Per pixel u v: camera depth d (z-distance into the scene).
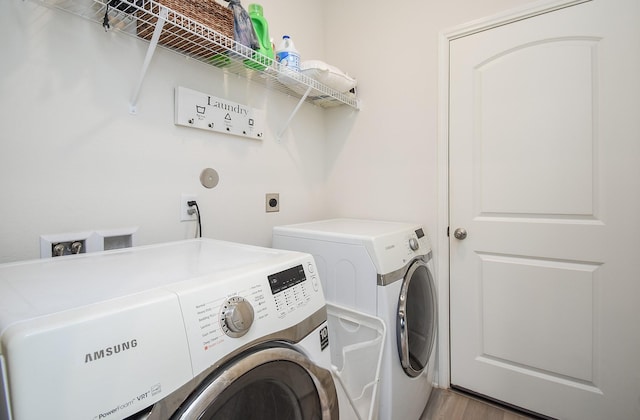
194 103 1.27
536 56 1.43
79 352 0.41
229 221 1.46
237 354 0.58
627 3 1.24
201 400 0.51
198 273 0.66
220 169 1.42
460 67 1.62
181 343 0.51
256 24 1.39
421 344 1.46
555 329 1.42
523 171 1.48
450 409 1.53
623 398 1.29
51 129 0.92
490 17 1.52
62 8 0.93
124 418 0.43
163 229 1.20
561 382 1.42
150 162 1.16
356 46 2.01
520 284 1.50
